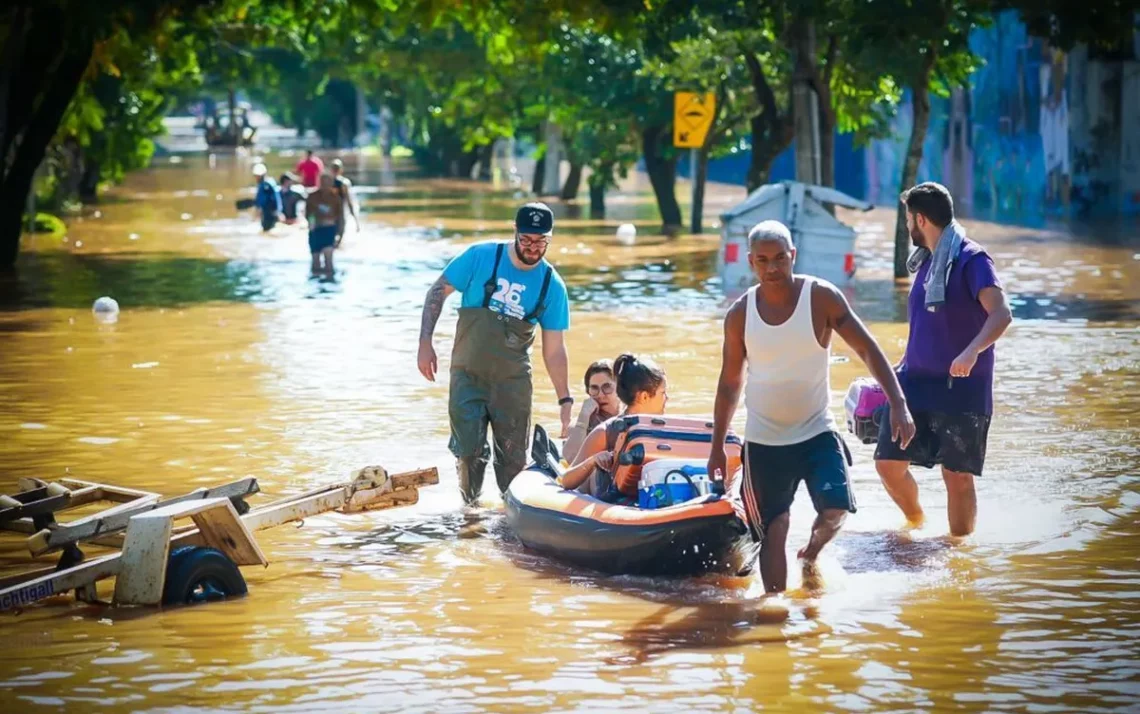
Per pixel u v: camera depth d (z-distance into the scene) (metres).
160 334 42.19
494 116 109.00
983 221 85.38
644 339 40.09
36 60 59.75
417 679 15.36
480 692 14.97
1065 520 21.48
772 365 18.20
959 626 16.92
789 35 60.53
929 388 20.45
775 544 18.38
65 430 28.86
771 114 73.00
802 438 18.33
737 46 71.62
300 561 20.11
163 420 29.83
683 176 160.12
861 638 16.53
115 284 55.25
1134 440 26.77
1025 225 81.88
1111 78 86.94
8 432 28.73
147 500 19.11
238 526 18.58
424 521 22.34
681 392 32.03
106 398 32.31
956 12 56.84
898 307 47.72
